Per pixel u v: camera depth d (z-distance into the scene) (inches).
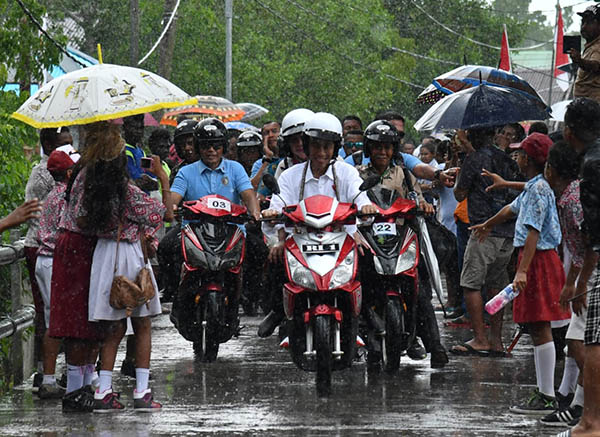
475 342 847.1
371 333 740.0
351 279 650.8
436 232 800.3
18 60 1304.1
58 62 1290.6
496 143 1107.3
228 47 2923.2
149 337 639.8
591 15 828.0
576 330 574.9
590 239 515.2
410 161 807.7
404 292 716.0
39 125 674.8
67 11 3016.7
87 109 670.5
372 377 738.8
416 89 4741.6
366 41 3941.9
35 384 717.9
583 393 521.7
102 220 617.6
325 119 700.7
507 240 849.5
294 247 660.1
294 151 804.0
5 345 808.9
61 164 677.9
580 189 516.4
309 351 661.9
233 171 826.2
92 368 660.1
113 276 622.2
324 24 3727.9
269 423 583.2
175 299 813.9
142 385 634.8
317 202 661.9
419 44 4877.0
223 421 591.2
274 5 3666.3
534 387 693.9
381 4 4028.1
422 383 713.6
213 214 788.0
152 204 626.2
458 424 576.4
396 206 707.4
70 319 625.3
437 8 4911.4
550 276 615.8
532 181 616.7
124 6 3026.6
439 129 895.7
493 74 995.9
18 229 779.4
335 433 553.6
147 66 3046.3
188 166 828.0
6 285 807.7
